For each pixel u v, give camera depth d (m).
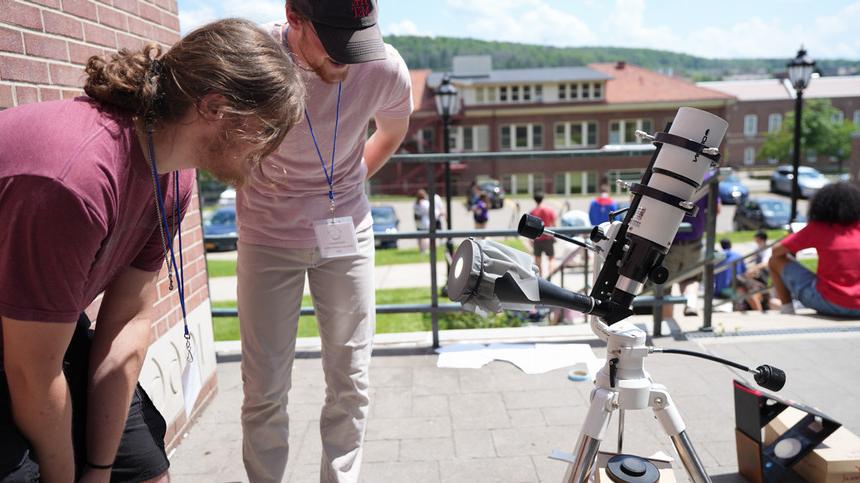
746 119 55.84
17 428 1.12
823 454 2.05
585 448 1.57
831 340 3.57
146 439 1.47
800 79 11.38
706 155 1.46
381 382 3.16
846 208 4.15
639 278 1.54
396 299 9.16
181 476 2.34
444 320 6.51
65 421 1.15
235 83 1.05
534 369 3.23
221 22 1.13
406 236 3.51
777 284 4.69
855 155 30.48
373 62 1.83
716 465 2.30
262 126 1.10
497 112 41.53
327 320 2.02
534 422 2.69
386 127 2.23
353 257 1.98
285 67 1.12
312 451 2.51
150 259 1.48
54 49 1.85
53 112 1.04
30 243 0.97
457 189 41.81
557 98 41.69
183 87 1.07
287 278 1.95
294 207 1.89
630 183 1.59
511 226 22.75
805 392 2.88
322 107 1.76
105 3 2.14
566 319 5.83
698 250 5.23
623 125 41.91
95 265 1.16
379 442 2.56
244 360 1.99
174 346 2.55
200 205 2.93
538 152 3.50
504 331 3.86
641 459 1.80
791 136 52.50
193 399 1.63
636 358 1.57
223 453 2.51
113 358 1.42
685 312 5.02
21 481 1.09
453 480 2.28
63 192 0.96
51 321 1.04
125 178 1.10
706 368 3.18
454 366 3.31
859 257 4.12
